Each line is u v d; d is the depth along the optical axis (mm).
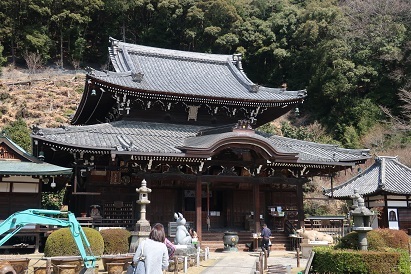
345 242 17750
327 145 34844
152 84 33188
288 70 83938
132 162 27891
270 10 96438
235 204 32781
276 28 86188
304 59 79625
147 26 99875
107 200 28672
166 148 27406
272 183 30469
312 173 33000
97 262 20141
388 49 67000
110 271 17000
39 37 88000
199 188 28469
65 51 96438
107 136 28641
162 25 95875
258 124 40812
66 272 15961
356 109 66812
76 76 83562
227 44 86312
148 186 27547
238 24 88438
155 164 28281
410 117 61312
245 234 30453
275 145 31047
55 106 70375
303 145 34969
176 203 31047
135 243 21938
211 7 89438
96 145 25609
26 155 24625
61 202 42438
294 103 34875
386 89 68188
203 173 31734
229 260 22969
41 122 63312
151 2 98312
